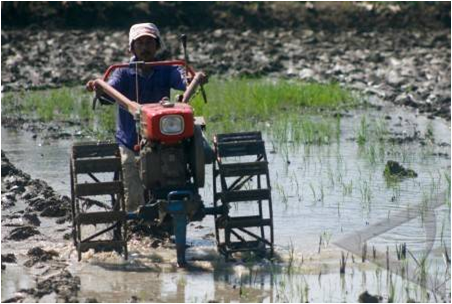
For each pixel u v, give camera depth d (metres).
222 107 43.88
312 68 57.16
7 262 22.72
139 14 67.81
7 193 28.36
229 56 60.00
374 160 33.44
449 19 68.88
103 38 64.56
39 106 45.12
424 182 30.25
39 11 67.12
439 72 54.81
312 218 26.47
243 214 26.84
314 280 21.52
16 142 37.44
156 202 22.56
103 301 20.16
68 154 35.12
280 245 24.06
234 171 22.89
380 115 42.97
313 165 32.66
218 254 23.42
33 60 57.91
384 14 68.94
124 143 24.34
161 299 20.31
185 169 22.80
